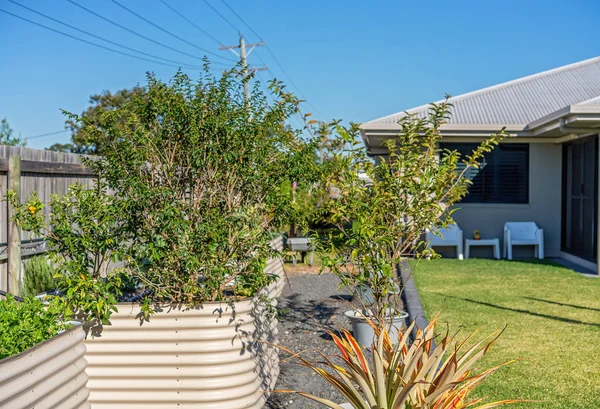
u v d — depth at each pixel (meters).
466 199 13.72
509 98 15.11
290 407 4.68
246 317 4.39
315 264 13.23
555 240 13.47
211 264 4.35
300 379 5.35
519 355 5.62
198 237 4.32
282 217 4.95
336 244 5.93
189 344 4.24
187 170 4.63
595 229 11.08
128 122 4.63
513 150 13.55
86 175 7.75
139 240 4.44
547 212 13.47
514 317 7.20
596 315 7.22
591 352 5.67
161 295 4.38
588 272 10.75
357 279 6.05
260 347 4.75
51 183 7.04
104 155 4.76
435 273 10.87
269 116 4.85
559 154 13.38
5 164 6.00
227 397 4.23
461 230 13.26
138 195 4.38
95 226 4.29
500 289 9.12
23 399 3.19
